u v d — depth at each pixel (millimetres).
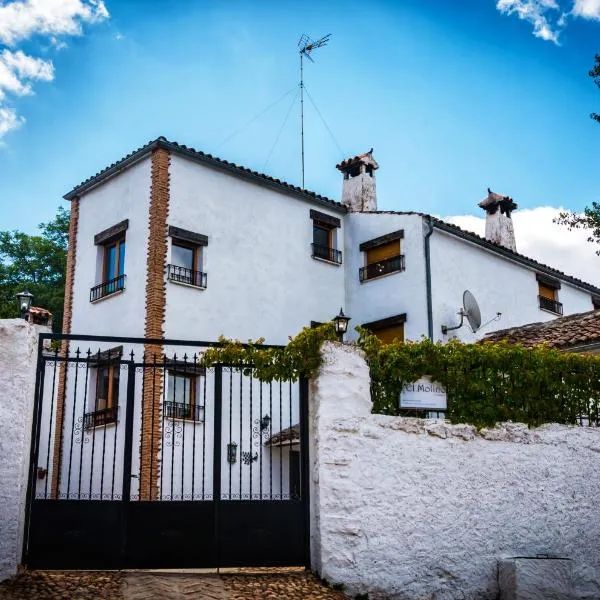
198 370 17266
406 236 21984
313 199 22547
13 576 8117
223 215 20094
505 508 10148
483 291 23234
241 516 9195
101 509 8852
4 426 8344
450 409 10273
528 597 9375
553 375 11055
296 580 8883
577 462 10805
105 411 9523
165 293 18328
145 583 8281
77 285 20875
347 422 9531
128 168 20047
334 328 9922
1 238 33781
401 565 9312
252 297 20234
